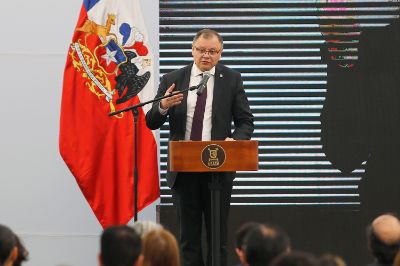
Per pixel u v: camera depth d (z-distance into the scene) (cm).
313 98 1511
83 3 1426
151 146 1421
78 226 1500
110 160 1416
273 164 1510
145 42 1434
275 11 1512
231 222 1482
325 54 1509
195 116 1171
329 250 1488
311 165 1509
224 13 1508
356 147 1504
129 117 1423
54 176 1502
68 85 1416
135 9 1434
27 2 1500
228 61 1511
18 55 1499
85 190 1412
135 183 1294
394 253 812
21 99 1500
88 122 1413
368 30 1505
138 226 766
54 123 1502
